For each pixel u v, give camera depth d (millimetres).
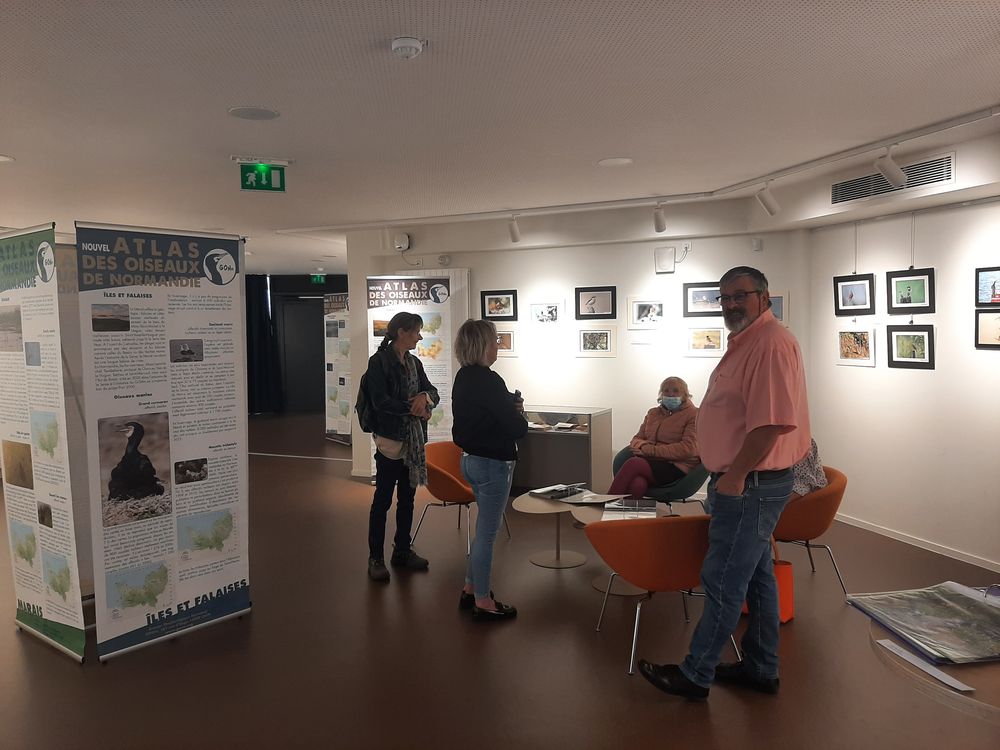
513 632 4090
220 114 4043
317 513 6895
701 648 3289
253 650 3893
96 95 3695
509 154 5008
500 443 4055
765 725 3125
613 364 7539
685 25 2906
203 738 3072
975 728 3090
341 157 5047
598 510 4484
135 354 3736
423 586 4844
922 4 2717
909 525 5715
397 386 4941
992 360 4984
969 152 4578
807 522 4242
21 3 2648
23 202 6590
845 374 6289
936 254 5355
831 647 3857
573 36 3008
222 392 4094
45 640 4016
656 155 5070
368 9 2740
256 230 8375
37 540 3969
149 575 3904
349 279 8500
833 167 5391
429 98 3803
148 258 3750
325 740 3053
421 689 3465
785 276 6738
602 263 7523
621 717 3201
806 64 3334
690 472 5762
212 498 4121
